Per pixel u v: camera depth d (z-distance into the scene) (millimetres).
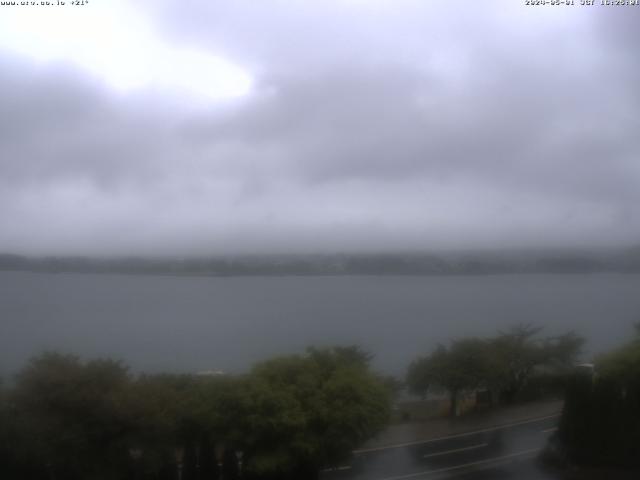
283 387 21594
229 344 45406
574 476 21531
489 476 21391
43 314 62938
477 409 30281
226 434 20547
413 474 21781
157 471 19953
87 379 20016
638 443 22656
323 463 21203
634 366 24500
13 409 19031
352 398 21609
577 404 23484
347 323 59000
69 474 19062
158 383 21578
